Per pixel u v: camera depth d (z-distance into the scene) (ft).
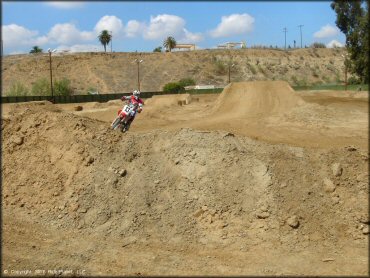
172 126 69.67
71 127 28.32
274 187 22.88
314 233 20.94
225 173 23.79
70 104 124.77
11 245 21.04
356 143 49.52
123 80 250.98
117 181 24.40
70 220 22.80
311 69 275.18
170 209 22.56
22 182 25.81
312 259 19.15
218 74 269.23
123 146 26.73
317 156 25.53
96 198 23.63
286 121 69.97
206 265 18.83
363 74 127.13
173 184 23.91
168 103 121.60
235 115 81.05
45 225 22.75
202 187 23.27
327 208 22.29
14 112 34.96
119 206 23.04
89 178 24.79
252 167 24.02
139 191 23.66
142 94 173.68
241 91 95.04
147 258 19.57
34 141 28.22
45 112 30.32
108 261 19.52
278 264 18.72
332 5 111.55
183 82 230.48
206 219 21.76
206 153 24.98
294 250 19.84
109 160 25.79
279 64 281.74
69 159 26.20
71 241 21.35
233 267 18.58
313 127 64.34
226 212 22.00
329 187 23.24
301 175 23.90
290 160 24.93
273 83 96.17
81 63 262.88
